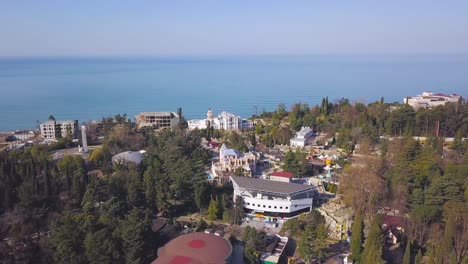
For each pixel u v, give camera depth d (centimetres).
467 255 11381
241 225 16150
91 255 11219
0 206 14400
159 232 14175
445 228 12219
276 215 16800
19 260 11631
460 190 14738
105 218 13200
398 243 14012
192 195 17612
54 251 11844
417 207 14225
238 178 18562
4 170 15588
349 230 15188
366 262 11625
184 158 19700
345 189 16675
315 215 15750
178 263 11306
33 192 14650
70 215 13700
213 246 12381
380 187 15888
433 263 11338
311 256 13062
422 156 17238
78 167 18312
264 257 13275
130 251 11675
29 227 12469
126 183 16962
